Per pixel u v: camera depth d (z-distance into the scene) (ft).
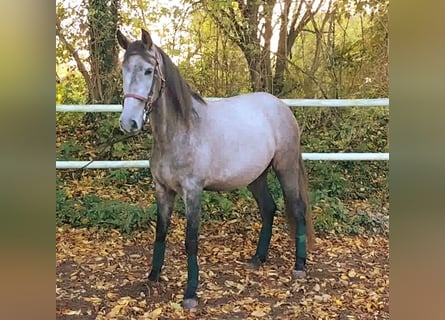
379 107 17.51
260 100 11.45
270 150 11.05
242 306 10.03
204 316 9.61
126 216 14.06
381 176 16.80
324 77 18.62
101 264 12.07
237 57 18.38
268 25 18.43
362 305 10.23
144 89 8.80
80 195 15.48
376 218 14.70
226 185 10.46
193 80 18.33
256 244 13.50
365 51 18.43
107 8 17.87
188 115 9.67
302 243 11.53
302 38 18.72
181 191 9.89
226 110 10.63
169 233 14.03
